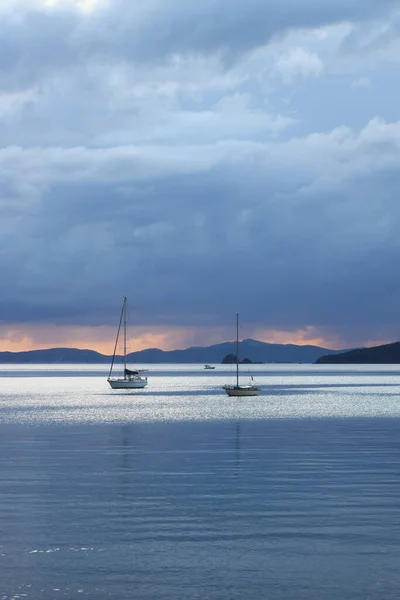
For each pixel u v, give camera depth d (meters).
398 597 22.94
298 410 111.12
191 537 29.48
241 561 26.38
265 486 40.25
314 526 31.09
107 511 34.03
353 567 25.70
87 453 56.03
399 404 127.06
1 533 30.08
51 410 114.12
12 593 23.27
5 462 50.66
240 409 114.19
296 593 23.31
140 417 97.56
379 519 32.22
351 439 66.25
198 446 60.78
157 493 38.38
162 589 23.66
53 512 33.88
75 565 25.94
